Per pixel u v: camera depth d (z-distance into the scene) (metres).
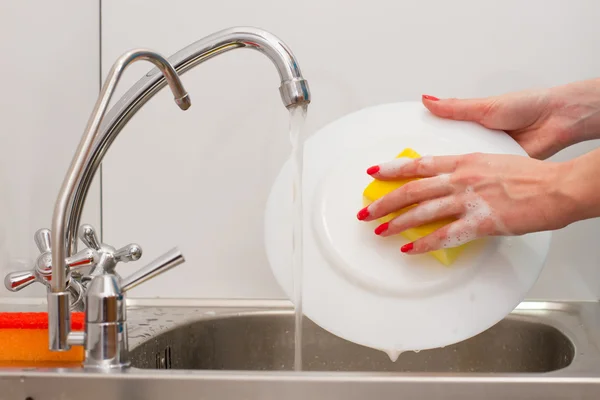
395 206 0.72
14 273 0.67
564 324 0.89
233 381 0.58
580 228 0.99
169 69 0.66
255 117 1.02
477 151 0.79
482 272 0.73
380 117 0.85
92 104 1.02
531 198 0.67
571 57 0.98
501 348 0.93
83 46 0.98
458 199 0.70
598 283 0.99
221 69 1.02
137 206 1.04
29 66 0.81
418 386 0.57
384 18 1.00
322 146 0.84
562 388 0.57
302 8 1.00
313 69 1.01
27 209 0.82
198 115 1.03
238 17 1.01
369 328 0.72
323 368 0.95
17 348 0.67
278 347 0.96
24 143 0.80
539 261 0.75
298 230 0.74
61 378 0.59
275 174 1.02
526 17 0.98
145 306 1.01
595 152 0.66
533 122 0.86
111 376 0.59
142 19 1.02
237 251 1.03
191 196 1.03
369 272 0.74
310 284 0.75
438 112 0.83
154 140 1.03
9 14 0.76
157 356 0.85
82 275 0.72
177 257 0.65
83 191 0.69
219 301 1.02
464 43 0.99
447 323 0.71
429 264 0.73
